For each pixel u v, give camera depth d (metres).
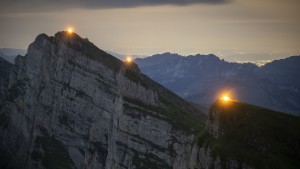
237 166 160.62
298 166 159.50
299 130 177.00
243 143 170.25
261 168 156.38
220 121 182.50
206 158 172.00
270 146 165.62
